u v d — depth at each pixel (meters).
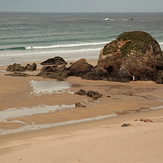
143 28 152.38
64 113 22.08
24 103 25.25
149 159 7.39
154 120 16.08
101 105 24.58
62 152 9.23
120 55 38.12
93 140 10.62
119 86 33.22
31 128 18.28
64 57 57.94
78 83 34.56
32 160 8.84
